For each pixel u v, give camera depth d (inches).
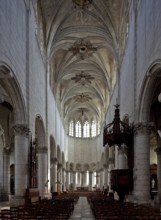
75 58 1630.2
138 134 788.0
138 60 823.1
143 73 745.6
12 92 764.6
